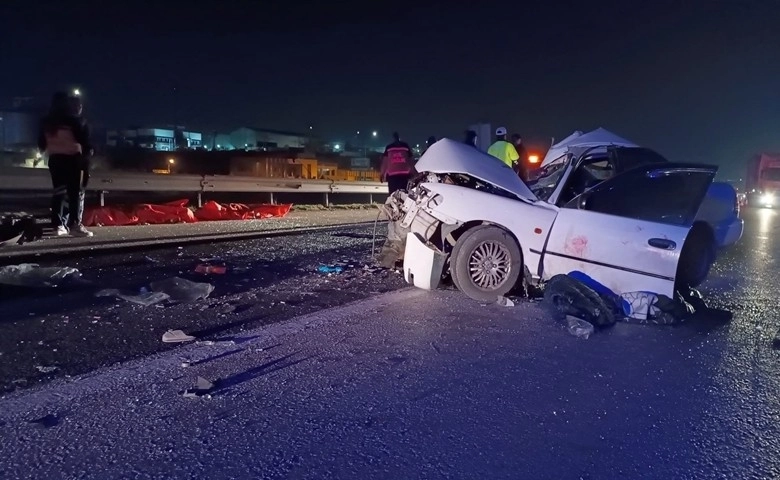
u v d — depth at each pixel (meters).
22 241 8.87
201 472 3.03
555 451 3.39
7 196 14.58
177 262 8.29
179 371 4.33
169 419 3.58
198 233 11.16
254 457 3.19
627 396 4.22
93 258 8.28
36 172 12.64
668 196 6.81
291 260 8.90
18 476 2.93
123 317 5.57
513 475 3.12
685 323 6.30
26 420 3.49
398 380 4.32
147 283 6.93
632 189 6.85
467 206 6.94
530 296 6.96
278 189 18.58
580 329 5.66
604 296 6.51
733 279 9.02
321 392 4.06
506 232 6.87
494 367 4.68
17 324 5.20
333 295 6.84
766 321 6.49
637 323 6.20
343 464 3.15
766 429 3.77
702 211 8.81
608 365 4.85
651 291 6.49
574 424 3.74
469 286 6.79
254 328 5.42
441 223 7.20
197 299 6.34
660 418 3.88
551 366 4.76
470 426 3.65
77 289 6.49
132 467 3.05
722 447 3.51
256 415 3.68
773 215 27.11
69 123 9.59
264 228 12.48
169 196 18.75
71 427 3.44
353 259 9.15
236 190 17.05
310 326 5.56
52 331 5.06
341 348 4.98
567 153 8.02
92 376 4.17
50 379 4.08
